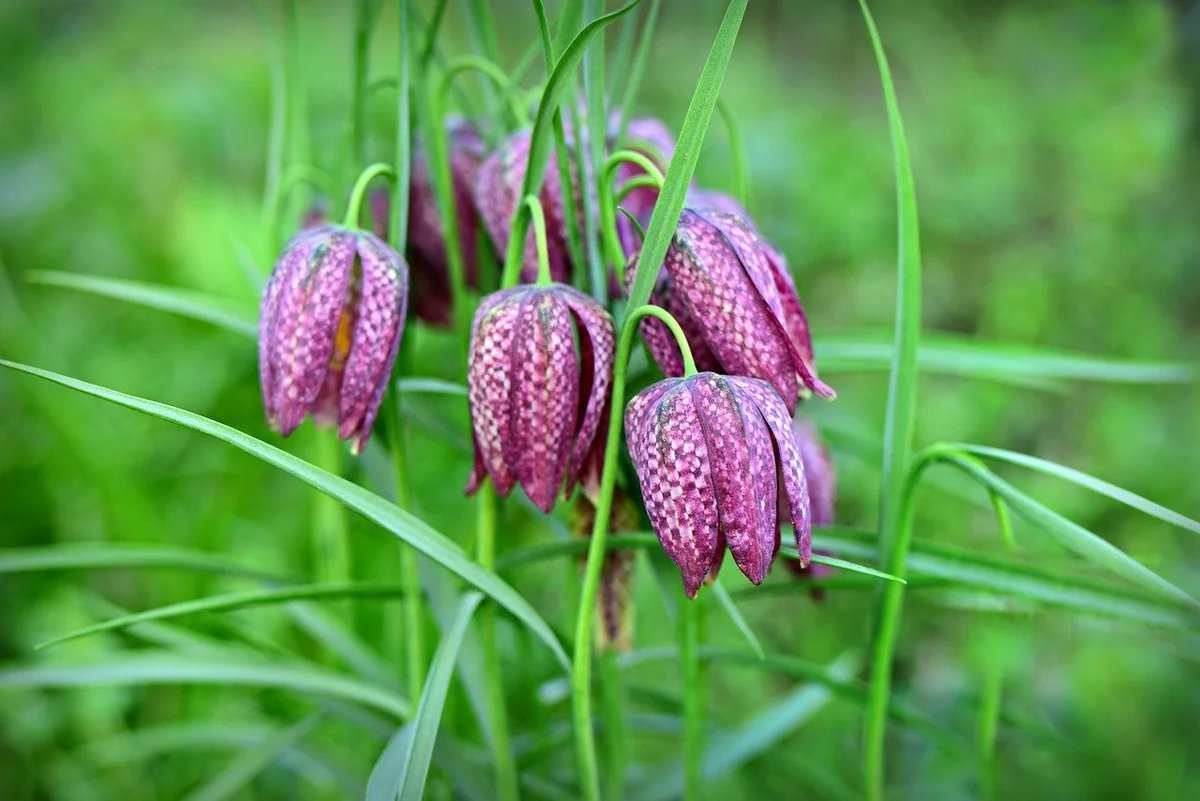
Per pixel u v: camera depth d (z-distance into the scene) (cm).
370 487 62
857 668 62
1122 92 129
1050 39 140
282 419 46
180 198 101
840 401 90
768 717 57
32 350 75
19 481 81
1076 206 115
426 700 45
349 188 51
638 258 44
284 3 54
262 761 54
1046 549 75
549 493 45
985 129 123
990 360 53
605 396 45
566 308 45
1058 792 64
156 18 153
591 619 47
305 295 46
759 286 45
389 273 46
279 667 52
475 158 52
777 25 161
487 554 49
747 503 43
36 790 66
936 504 78
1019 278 105
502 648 62
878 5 156
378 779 44
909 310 48
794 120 128
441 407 81
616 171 50
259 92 122
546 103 45
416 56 49
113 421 83
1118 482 85
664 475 44
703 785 57
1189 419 91
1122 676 65
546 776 56
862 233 110
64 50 148
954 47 149
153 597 72
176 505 79
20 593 76
